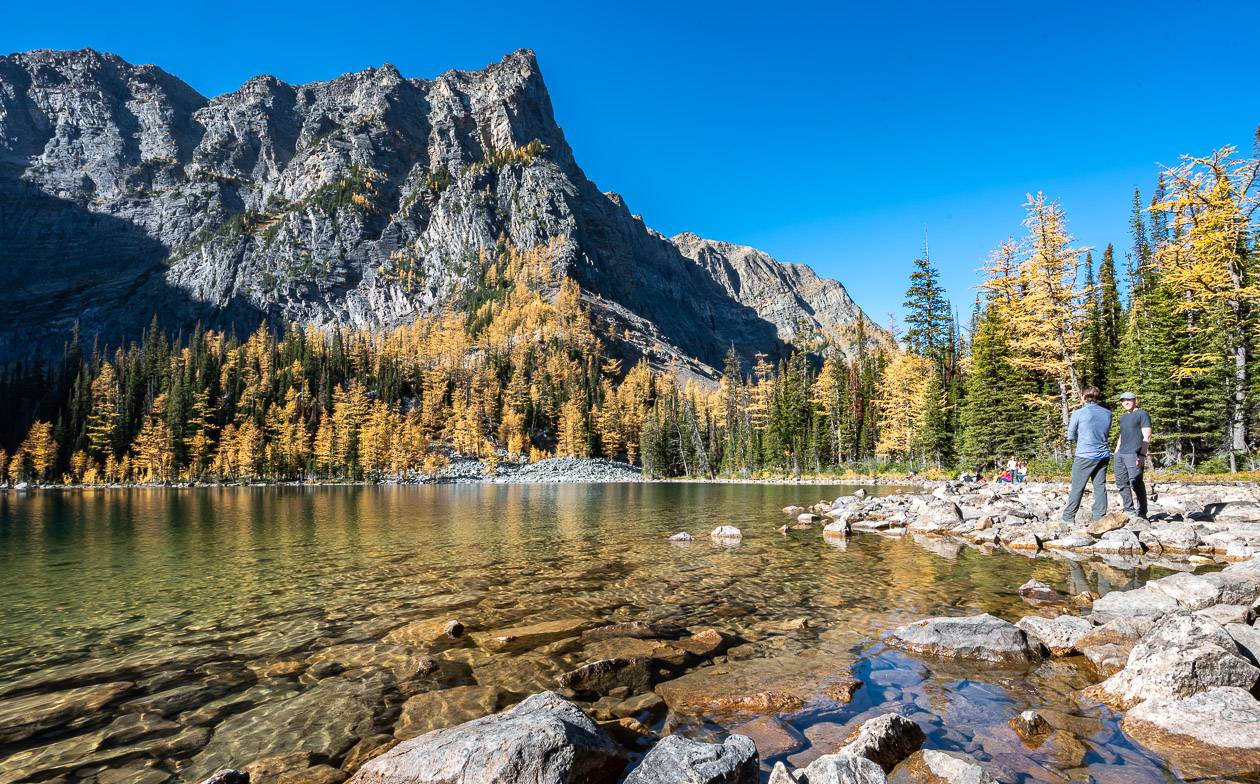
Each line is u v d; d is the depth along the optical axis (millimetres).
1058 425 44562
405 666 7066
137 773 4723
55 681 6707
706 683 6348
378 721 5605
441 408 148875
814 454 84625
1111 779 4355
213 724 5582
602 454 145750
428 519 27969
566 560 14461
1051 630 7586
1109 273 54438
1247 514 15203
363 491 77438
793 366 100375
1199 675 5477
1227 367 32562
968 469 49656
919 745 4957
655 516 27172
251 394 135500
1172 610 7770
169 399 122625
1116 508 17781
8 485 108375
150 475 113000
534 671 6848
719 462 117438
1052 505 19844
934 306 62688
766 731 5293
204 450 117688
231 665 7152
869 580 11367
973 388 49250
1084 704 5746
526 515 29734
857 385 86812
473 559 14867
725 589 10859
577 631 8367
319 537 20438
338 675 6793
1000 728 5262
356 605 10070
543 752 4297
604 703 5961
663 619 8945
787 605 9633
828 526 19078
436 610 9672
